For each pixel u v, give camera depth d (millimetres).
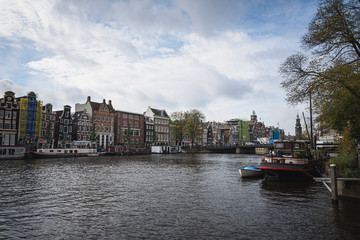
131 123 86125
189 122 88500
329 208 12531
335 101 17266
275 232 9492
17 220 11078
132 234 9383
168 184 20328
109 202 14242
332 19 14258
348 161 18781
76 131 71562
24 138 58688
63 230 9836
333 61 15188
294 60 15938
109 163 40562
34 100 60000
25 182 20812
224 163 42625
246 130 152875
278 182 21422
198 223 10570
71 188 18359
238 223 10547
